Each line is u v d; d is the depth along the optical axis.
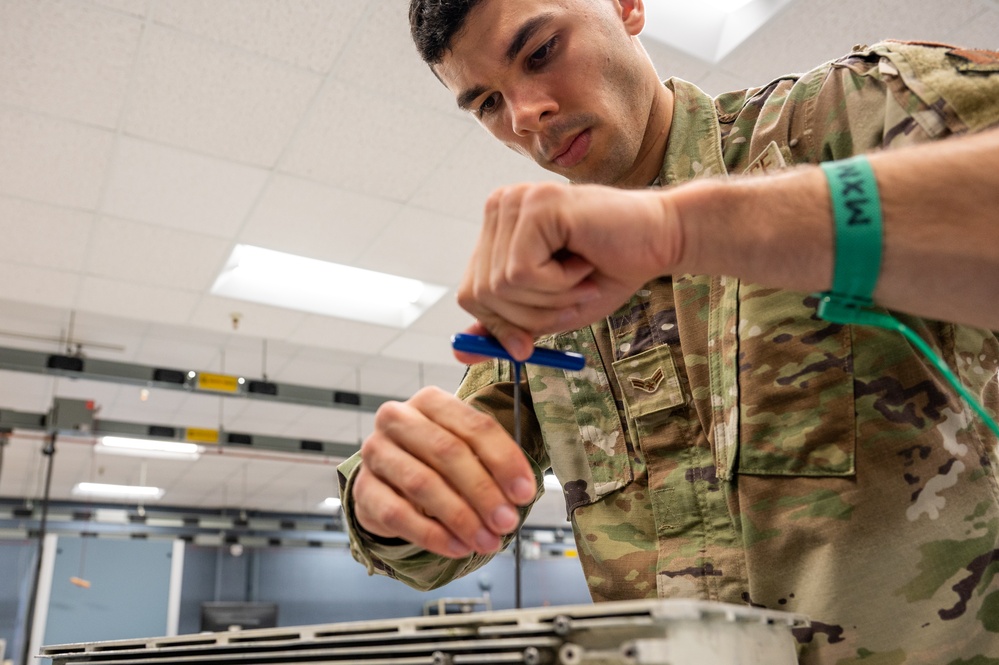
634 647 0.32
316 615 10.03
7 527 8.72
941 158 0.38
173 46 2.34
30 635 4.48
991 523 0.55
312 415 6.20
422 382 5.63
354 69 2.49
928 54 0.56
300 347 4.82
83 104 2.56
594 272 0.43
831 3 2.28
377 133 2.81
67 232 3.32
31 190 3.01
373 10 2.27
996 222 0.36
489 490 0.47
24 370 4.17
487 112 0.85
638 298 0.74
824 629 0.54
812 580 0.56
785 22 2.34
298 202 3.20
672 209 0.41
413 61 2.47
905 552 0.54
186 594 9.48
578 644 0.35
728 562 0.62
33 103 2.54
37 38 2.28
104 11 2.20
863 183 0.38
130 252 3.51
